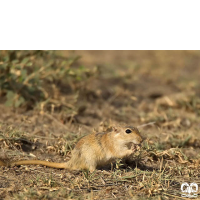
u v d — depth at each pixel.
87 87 25.45
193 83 30.56
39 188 12.30
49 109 21.36
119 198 11.84
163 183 13.12
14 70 20.70
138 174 13.59
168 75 34.25
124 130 13.87
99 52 41.78
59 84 24.91
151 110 24.55
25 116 19.86
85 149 13.88
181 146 18.06
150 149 16.09
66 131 18.73
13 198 11.49
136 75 33.41
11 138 16.03
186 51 43.28
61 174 13.44
